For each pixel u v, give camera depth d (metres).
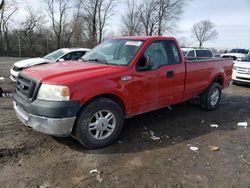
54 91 3.60
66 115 3.59
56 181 3.21
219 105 7.36
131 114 4.53
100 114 4.05
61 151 3.98
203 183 3.27
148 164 3.69
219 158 3.96
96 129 4.04
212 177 3.42
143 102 4.63
